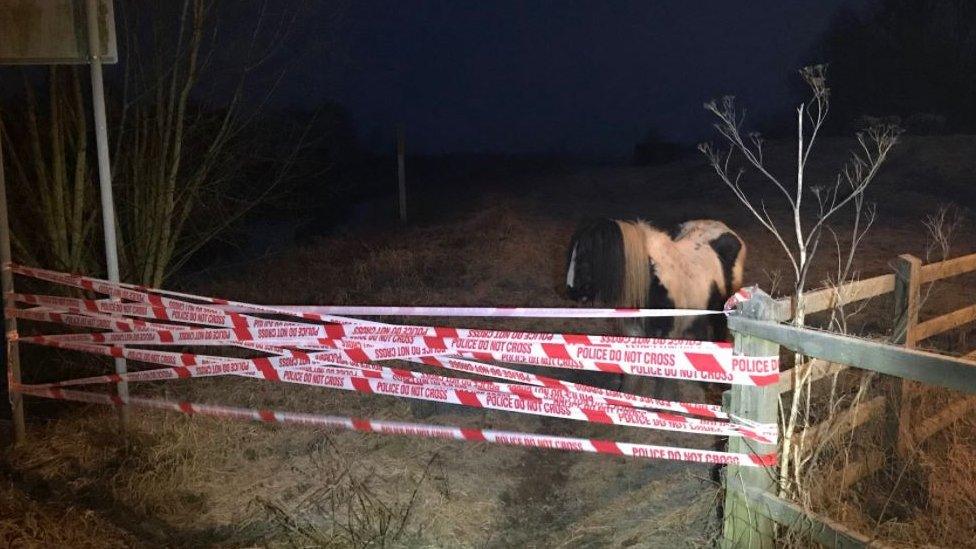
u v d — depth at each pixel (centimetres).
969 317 557
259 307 537
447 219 1609
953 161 1797
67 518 427
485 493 495
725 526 392
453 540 439
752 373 368
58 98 737
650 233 599
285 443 546
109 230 538
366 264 1162
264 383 658
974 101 2473
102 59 509
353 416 595
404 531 438
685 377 390
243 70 800
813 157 2000
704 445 548
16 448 537
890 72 2520
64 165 748
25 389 550
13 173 794
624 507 474
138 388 659
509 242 1261
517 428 589
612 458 541
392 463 516
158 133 806
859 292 461
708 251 632
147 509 462
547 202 1781
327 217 1814
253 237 1489
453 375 699
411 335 473
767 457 372
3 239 545
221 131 820
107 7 502
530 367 722
